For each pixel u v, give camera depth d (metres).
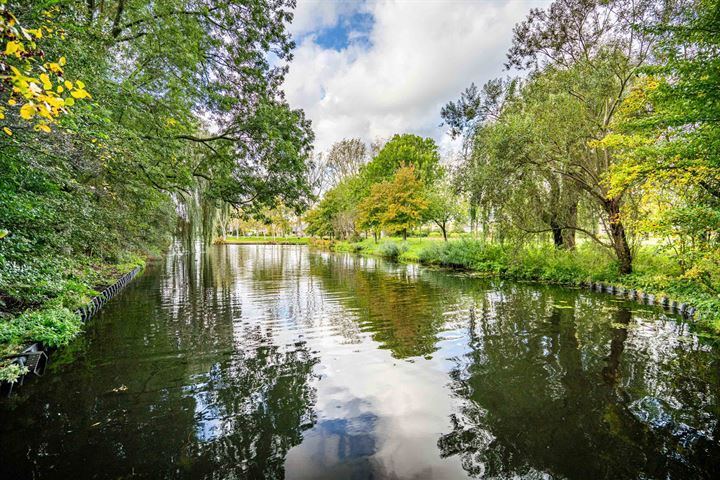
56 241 6.97
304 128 10.73
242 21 9.02
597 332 6.84
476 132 15.06
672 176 7.46
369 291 11.99
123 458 3.17
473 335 6.82
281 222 58.22
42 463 3.10
